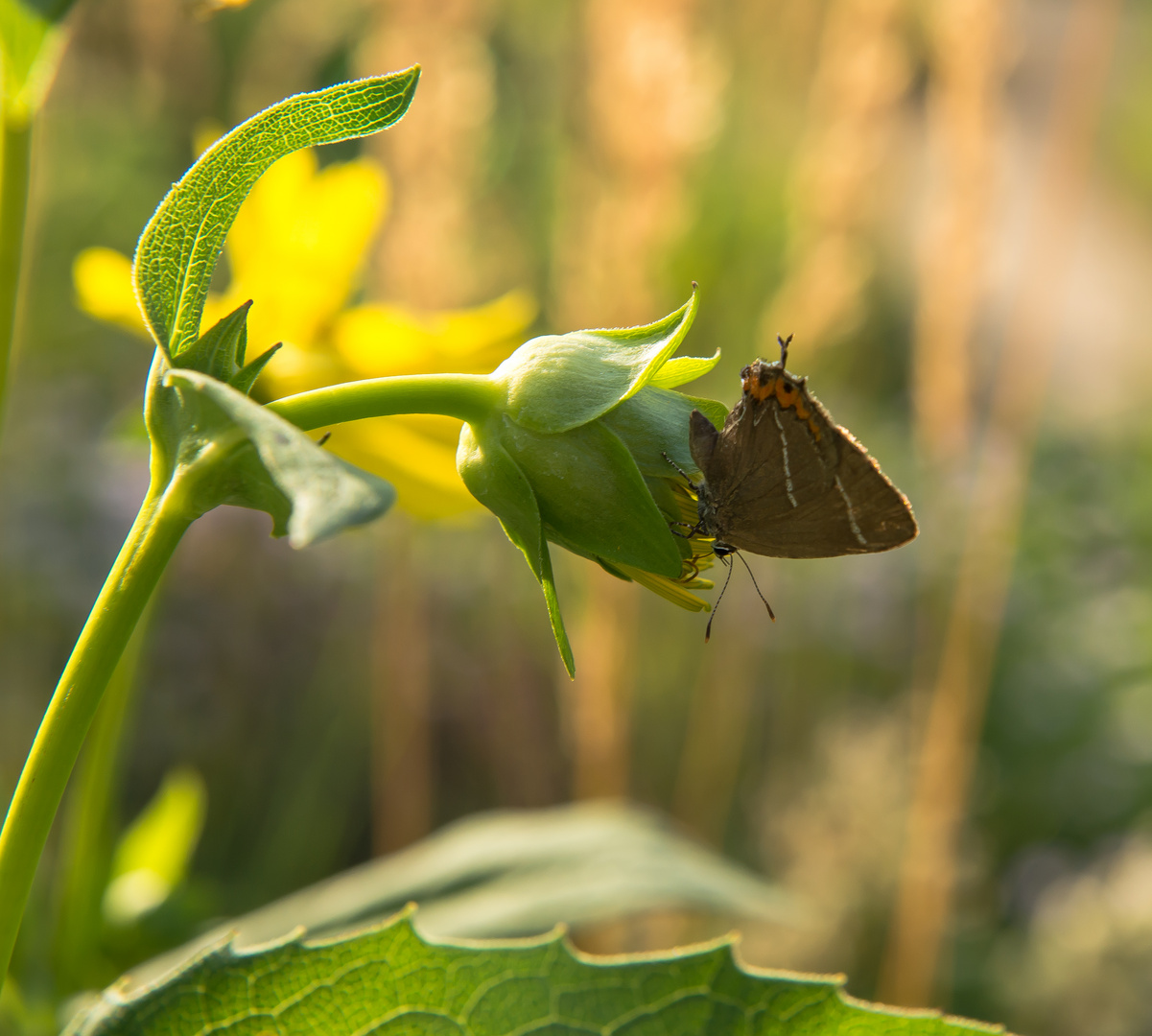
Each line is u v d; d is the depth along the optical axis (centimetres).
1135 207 187
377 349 40
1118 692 99
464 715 87
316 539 29
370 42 61
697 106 59
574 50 86
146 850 45
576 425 33
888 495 33
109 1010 32
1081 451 129
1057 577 110
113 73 110
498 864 44
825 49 68
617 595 59
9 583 85
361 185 40
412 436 40
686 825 77
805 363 67
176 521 31
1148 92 194
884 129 66
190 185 31
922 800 63
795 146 105
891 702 91
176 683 85
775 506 33
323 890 45
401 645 68
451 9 58
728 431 33
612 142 59
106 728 41
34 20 34
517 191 94
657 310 60
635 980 32
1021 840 88
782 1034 32
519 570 82
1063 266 74
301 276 40
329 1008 32
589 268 60
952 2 61
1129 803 90
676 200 59
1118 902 72
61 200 112
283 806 82
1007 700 97
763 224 100
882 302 111
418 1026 32
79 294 40
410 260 58
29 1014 40
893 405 122
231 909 73
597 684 59
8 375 35
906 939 62
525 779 79
